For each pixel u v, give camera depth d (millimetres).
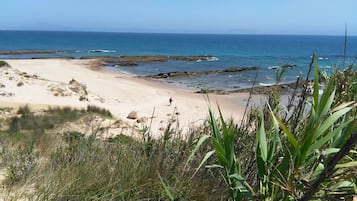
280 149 1829
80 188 2805
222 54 93938
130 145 3926
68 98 24719
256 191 1884
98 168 3139
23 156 3867
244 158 2229
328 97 1553
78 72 44656
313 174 1579
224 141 1738
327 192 1580
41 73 40938
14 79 27391
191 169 2727
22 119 14523
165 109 25062
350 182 1583
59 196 2691
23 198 2775
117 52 96750
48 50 97125
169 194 2174
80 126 14312
